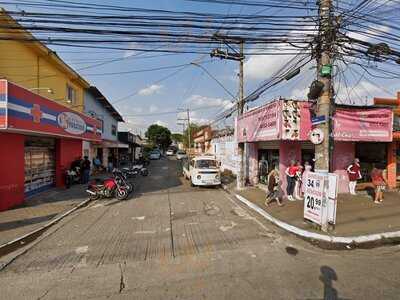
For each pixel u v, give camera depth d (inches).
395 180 561.0
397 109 562.9
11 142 428.1
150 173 1048.8
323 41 328.2
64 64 654.5
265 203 453.1
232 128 942.4
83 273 213.5
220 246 269.1
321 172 323.6
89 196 525.0
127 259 239.1
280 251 256.4
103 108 1088.8
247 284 192.4
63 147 637.9
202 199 519.8
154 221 362.3
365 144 549.0
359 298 173.2
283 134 448.1
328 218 302.8
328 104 327.3
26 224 343.3
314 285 190.4
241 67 621.3
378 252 255.6
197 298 174.4
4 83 343.3
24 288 191.5
